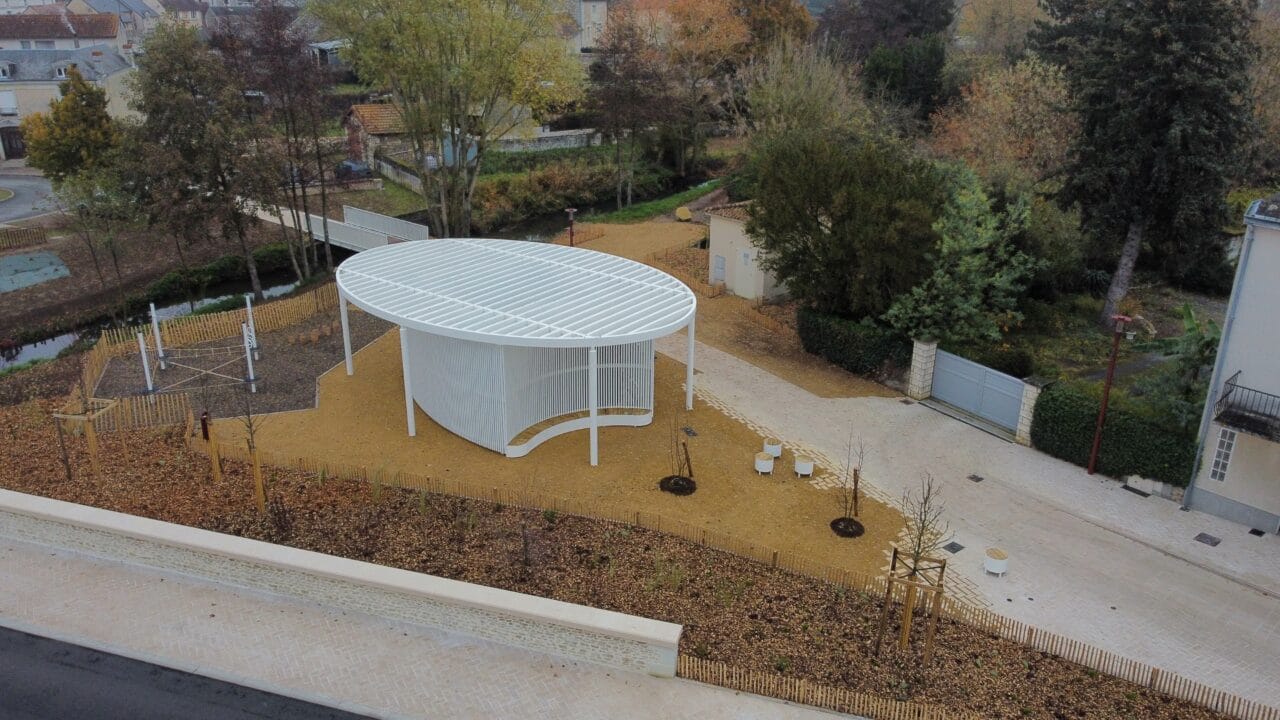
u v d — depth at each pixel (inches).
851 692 561.9
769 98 1813.5
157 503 767.1
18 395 1017.5
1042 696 569.0
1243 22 1091.3
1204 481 796.6
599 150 2490.2
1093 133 1185.4
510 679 582.9
